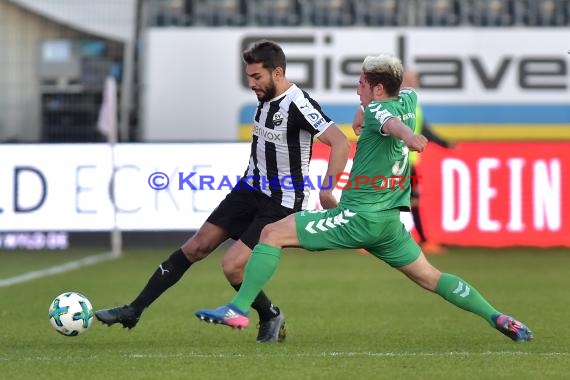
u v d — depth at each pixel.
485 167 45.59
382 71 19.17
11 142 43.22
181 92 47.81
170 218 42.50
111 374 17.67
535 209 45.69
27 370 18.11
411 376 17.41
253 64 20.08
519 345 21.14
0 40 48.88
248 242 20.41
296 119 20.12
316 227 19.41
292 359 19.17
